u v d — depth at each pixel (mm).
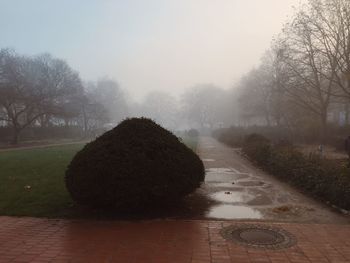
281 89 32938
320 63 28859
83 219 7152
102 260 5102
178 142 8188
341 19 26703
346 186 8109
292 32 29172
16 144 40656
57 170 12711
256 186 11266
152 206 7688
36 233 6281
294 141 32531
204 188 10820
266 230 6492
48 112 42250
